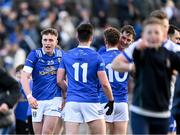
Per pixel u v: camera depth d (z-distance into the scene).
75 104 24.14
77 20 58.72
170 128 26.08
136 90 19.72
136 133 19.58
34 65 26.52
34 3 64.81
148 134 19.59
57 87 26.48
